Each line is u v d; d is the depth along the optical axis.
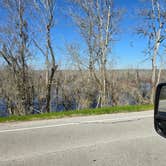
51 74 17.73
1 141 5.72
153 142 5.48
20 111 18.27
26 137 6.06
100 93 20.22
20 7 16.19
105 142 5.55
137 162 4.25
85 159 4.46
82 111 10.23
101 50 19.27
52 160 4.44
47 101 18.38
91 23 18.80
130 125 7.40
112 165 4.14
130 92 22.20
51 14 16.38
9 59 17.06
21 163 4.33
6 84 19.33
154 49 18.33
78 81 22.53
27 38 16.92
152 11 17.55
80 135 6.22
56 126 7.33
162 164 4.15
